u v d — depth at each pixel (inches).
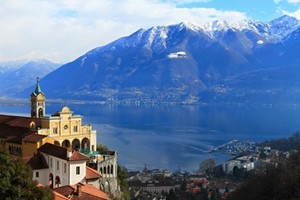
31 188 2758.4
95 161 5556.1
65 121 6348.4
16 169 2778.1
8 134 6412.4
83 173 4904.0
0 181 2598.4
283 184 5684.1
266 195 5851.4
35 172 5088.6
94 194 3971.5
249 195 6230.3
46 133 6097.4
